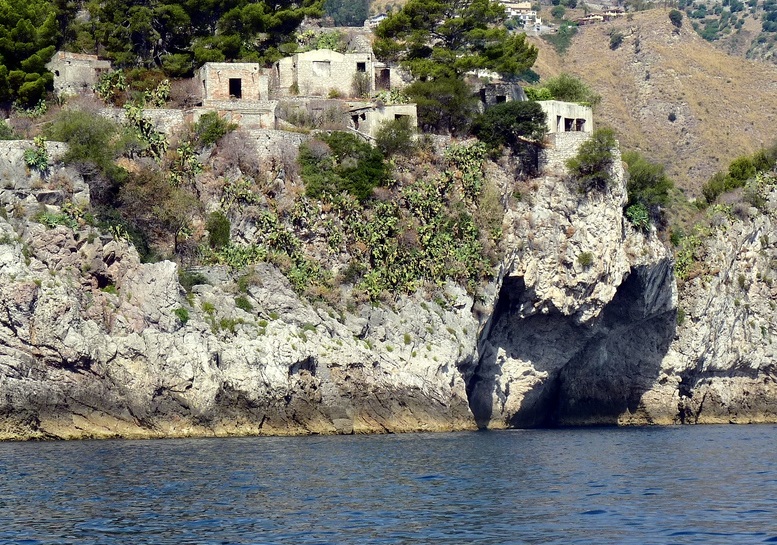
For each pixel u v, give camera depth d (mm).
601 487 176125
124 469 186500
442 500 161500
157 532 138250
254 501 157875
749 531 140125
